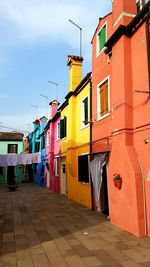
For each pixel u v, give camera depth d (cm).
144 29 798
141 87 802
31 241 710
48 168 2622
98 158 1080
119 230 803
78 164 1454
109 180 918
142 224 734
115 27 948
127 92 846
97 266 521
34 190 2341
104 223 911
